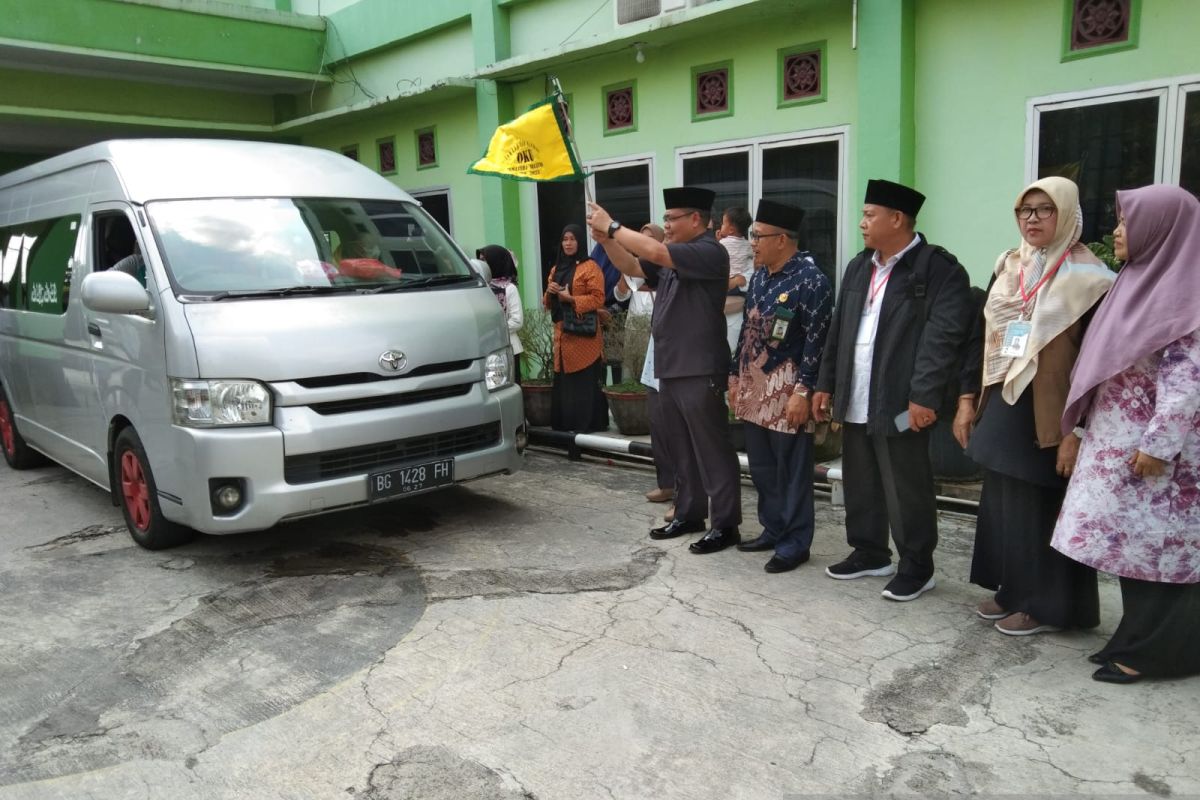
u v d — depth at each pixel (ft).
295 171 17.25
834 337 12.87
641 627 12.07
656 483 19.13
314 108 36.70
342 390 14.08
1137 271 9.75
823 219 21.71
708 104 23.56
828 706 9.96
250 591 13.80
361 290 15.31
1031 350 10.49
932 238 20.04
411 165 32.89
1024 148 18.42
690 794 8.54
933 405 11.59
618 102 25.85
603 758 9.14
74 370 17.20
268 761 9.34
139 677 11.28
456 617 12.60
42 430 19.58
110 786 9.01
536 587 13.57
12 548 16.22
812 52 21.16
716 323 14.40
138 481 15.67
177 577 14.48
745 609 12.53
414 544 15.62
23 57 29.81
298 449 13.66
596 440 20.56
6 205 21.56
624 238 13.57
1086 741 9.15
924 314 11.83
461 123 30.45
